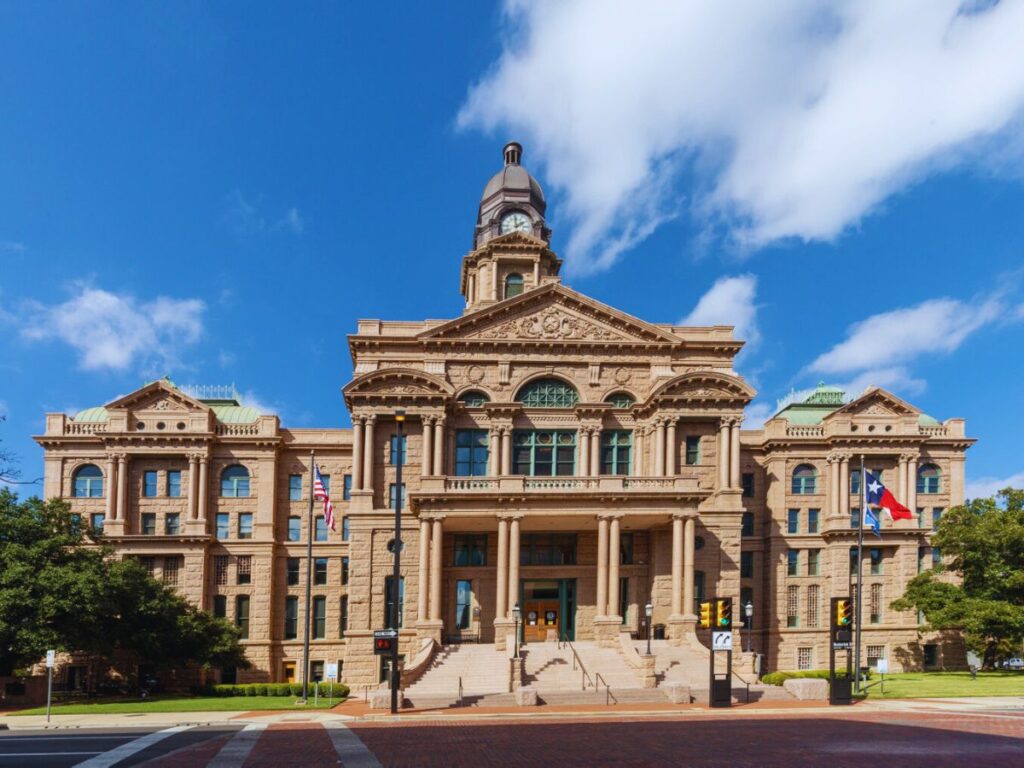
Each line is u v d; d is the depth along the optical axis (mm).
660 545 58938
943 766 20641
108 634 52438
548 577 58938
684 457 61125
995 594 58406
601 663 48531
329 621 67562
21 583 47375
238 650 61188
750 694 42438
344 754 24234
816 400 77250
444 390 59688
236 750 25250
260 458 68312
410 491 54062
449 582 58469
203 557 64875
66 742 28125
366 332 62906
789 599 67188
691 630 53688
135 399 66938
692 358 63688
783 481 68688
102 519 66750
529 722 33844
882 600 67312
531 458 61500
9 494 52844
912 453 68375
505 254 74688
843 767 20719
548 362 62844
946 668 65812
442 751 24781
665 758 22688
